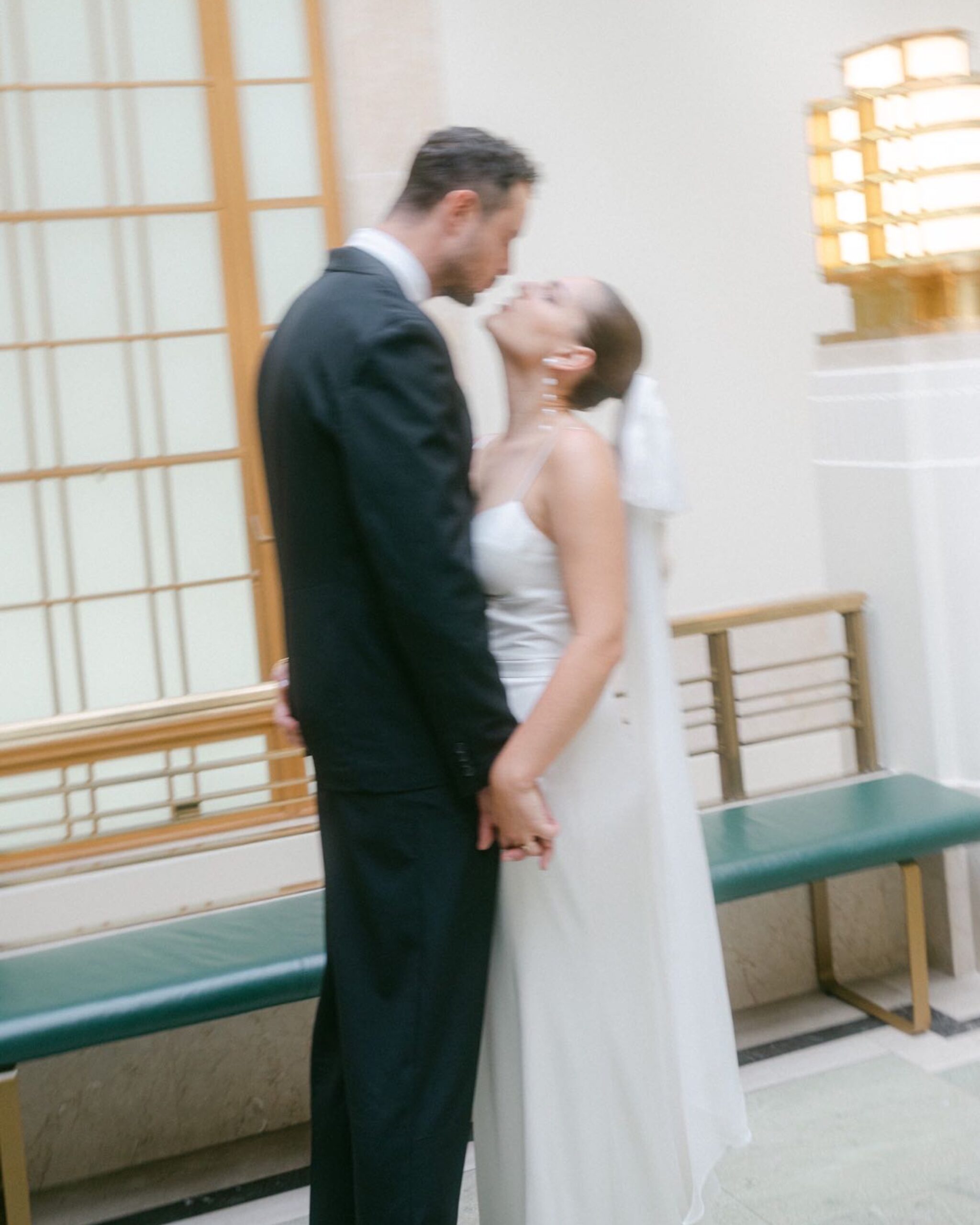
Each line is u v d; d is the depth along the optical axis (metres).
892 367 3.83
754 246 5.68
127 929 3.19
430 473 1.92
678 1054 2.36
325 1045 2.28
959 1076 3.33
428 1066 2.07
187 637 5.00
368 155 4.90
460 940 2.08
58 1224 3.00
